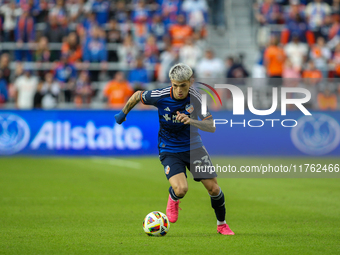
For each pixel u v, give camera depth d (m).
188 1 71.88
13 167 45.88
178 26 67.88
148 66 63.88
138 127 56.19
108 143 55.75
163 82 61.97
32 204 27.45
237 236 19.11
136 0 73.62
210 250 16.44
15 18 68.50
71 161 51.03
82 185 35.38
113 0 72.62
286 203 28.27
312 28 73.31
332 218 23.58
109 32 67.44
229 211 25.69
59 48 65.25
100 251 16.30
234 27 77.56
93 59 63.44
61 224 21.70
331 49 70.06
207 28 75.69
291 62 62.88
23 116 55.12
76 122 55.50
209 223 22.34
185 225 21.84
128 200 29.11
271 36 66.19
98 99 64.19
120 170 44.00
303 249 16.72
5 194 31.14
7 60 61.94
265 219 23.36
